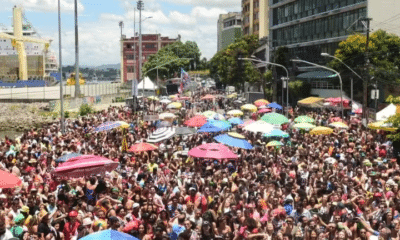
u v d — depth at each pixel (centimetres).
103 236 880
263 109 4897
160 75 13375
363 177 1783
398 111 3538
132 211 1345
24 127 7281
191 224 1199
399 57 5619
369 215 1375
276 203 1413
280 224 1291
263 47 9919
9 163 2083
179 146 2727
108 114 5112
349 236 1178
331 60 6575
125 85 11175
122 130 3434
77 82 7762
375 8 6156
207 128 2839
